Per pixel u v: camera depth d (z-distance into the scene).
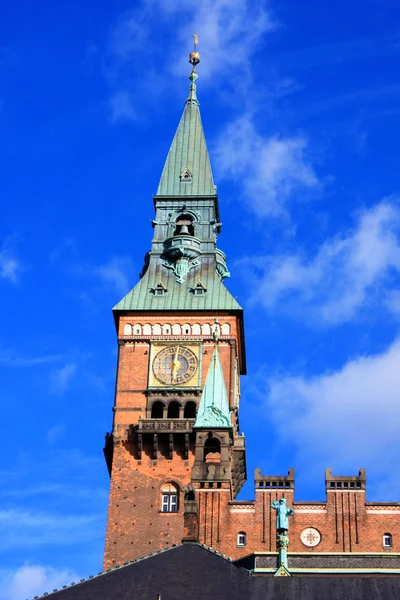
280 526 77.19
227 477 91.25
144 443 111.69
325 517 91.38
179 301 118.56
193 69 137.38
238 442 113.62
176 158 129.00
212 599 69.12
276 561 80.19
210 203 125.75
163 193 126.00
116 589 70.88
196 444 92.44
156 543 107.25
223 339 116.62
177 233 124.12
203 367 115.44
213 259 122.38
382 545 90.44
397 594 70.12
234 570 73.75
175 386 114.31
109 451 113.81
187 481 109.88
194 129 132.00
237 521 90.25
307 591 70.44
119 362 115.88
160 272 121.50
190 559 75.50
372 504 91.69
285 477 92.12
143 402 113.88
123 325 117.56
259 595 69.75
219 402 93.81
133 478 110.25
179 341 116.56
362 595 69.94
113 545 107.12
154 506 109.06
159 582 71.69
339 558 81.81
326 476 92.62
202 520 90.12
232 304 117.94
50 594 70.50
